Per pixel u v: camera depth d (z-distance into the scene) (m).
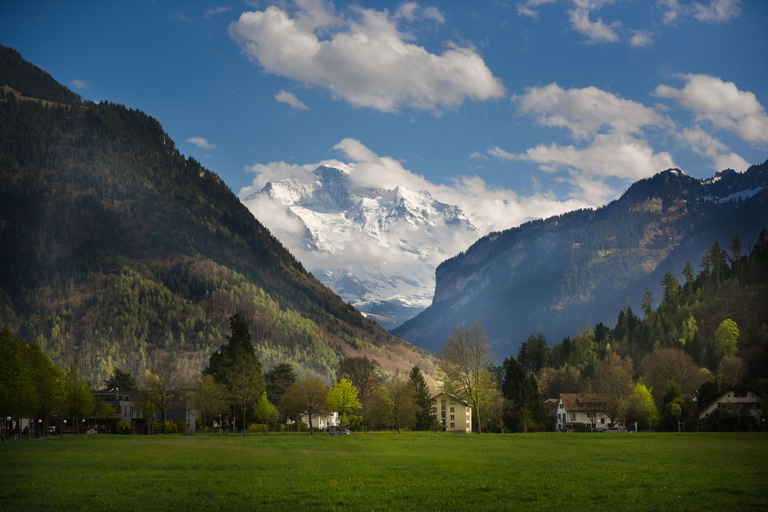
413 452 73.56
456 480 47.59
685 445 81.38
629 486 43.41
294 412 148.12
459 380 122.19
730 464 56.16
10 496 41.06
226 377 146.00
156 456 66.44
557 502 38.25
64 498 40.47
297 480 48.03
